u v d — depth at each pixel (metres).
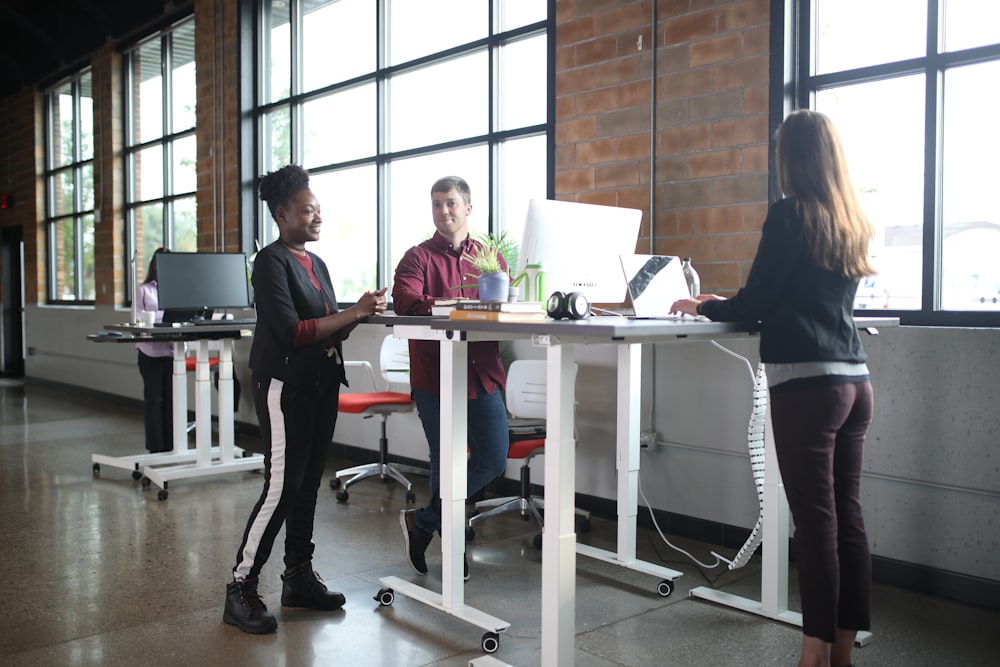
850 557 2.20
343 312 2.71
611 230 2.84
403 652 2.59
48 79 9.84
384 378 4.98
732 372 3.63
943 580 3.08
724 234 3.70
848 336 2.15
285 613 2.90
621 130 4.08
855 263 2.10
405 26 5.53
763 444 3.00
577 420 4.23
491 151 4.87
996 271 3.07
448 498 2.76
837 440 2.20
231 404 5.13
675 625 2.81
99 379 9.01
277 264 2.69
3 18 10.12
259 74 6.80
